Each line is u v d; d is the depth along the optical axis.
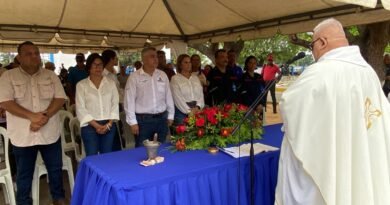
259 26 4.50
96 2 4.26
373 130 1.55
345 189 1.50
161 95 3.13
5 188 2.91
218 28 5.21
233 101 4.29
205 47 7.87
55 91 2.71
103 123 2.86
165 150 2.22
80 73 4.66
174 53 6.04
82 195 2.06
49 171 2.76
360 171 1.52
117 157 2.10
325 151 1.48
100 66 2.90
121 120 3.68
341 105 1.49
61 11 4.38
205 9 4.52
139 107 3.07
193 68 4.41
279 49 11.77
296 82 1.58
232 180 1.94
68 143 3.55
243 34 4.84
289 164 1.65
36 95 2.60
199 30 5.57
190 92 3.50
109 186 1.63
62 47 11.38
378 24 5.59
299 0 3.53
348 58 1.55
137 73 3.06
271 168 2.12
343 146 1.49
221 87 4.28
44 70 2.69
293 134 1.55
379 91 1.59
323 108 1.48
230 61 4.55
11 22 4.53
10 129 2.57
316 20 3.73
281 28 4.19
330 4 3.43
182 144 2.22
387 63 5.50
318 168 1.50
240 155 2.05
